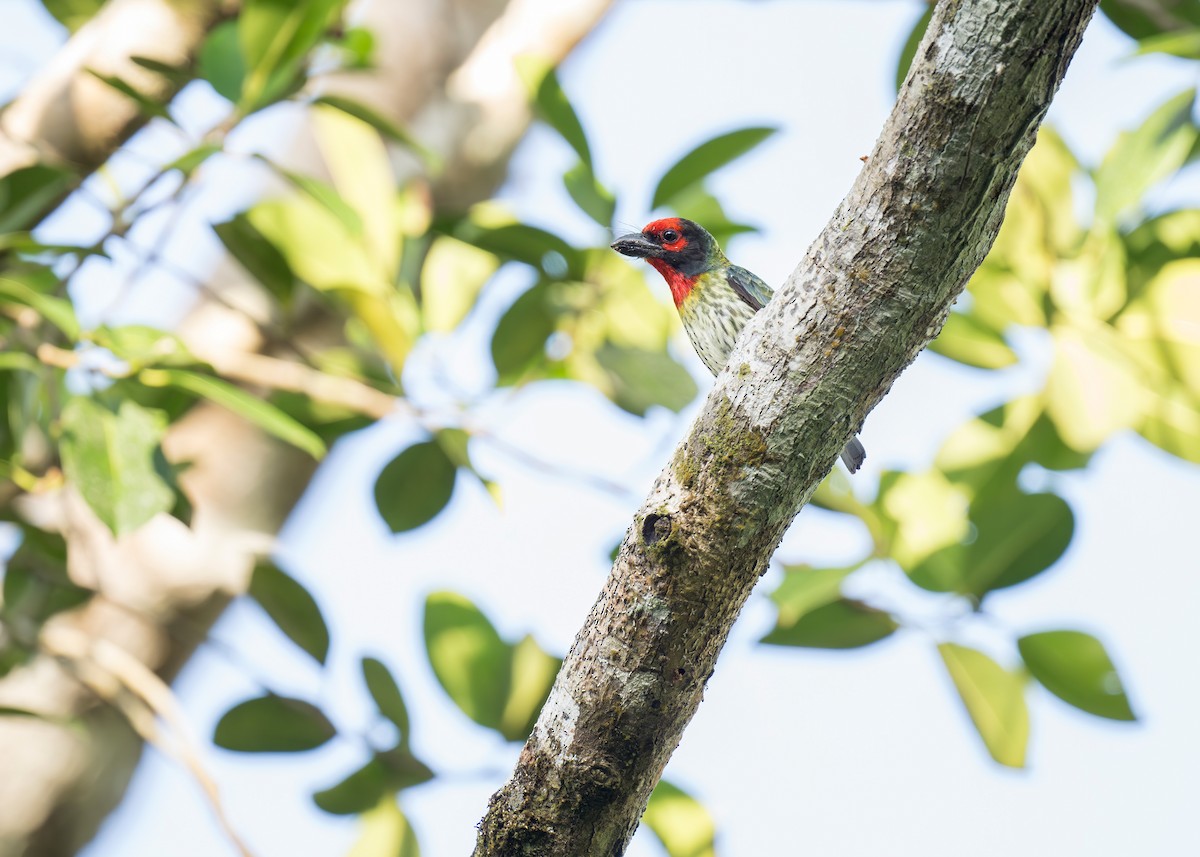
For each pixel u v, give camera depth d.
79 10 10.29
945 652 8.76
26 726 9.95
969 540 8.98
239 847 8.19
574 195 9.91
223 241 9.57
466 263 10.59
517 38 12.45
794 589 8.39
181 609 10.27
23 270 8.84
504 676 9.23
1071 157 9.64
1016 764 8.70
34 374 8.70
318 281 9.77
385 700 9.27
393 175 11.58
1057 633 8.67
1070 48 4.38
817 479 5.14
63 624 10.16
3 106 9.18
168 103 9.27
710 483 5.07
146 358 8.26
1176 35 8.05
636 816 5.43
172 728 8.66
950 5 4.46
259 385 9.97
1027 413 9.93
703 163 9.73
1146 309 9.24
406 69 11.90
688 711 5.34
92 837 10.13
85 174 9.05
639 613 5.16
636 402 10.27
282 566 9.38
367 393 9.64
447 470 10.03
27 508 10.06
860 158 5.58
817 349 4.91
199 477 10.56
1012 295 9.55
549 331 10.35
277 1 8.44
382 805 9.07
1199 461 9.37
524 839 5.34
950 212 4.64
